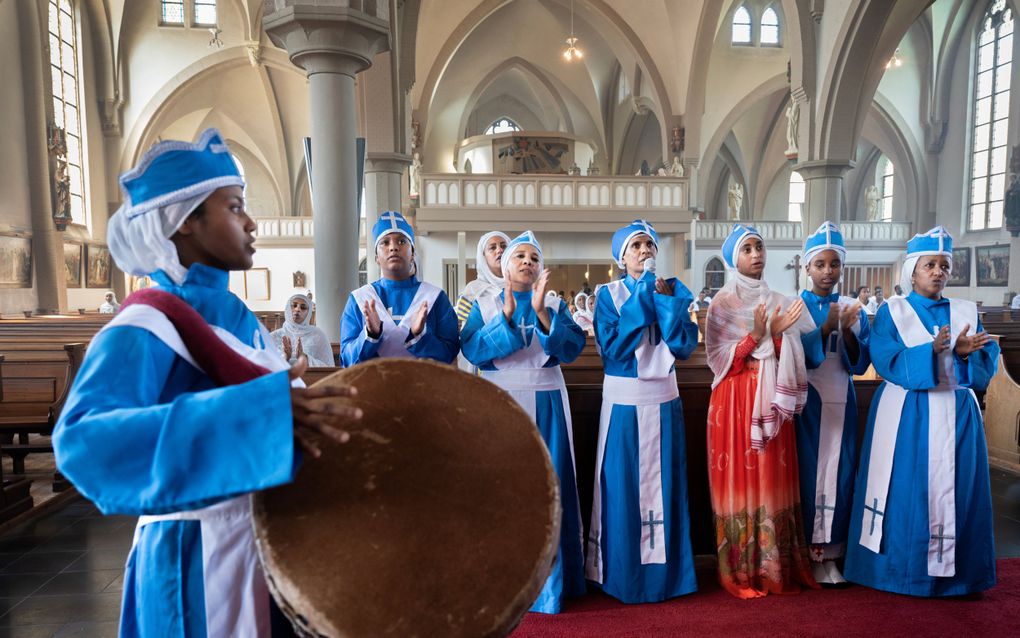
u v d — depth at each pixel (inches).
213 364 42.4
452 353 113.4
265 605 44.6
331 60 241.0
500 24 911.7
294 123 936.3
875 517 119.0
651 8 719.1
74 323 394.6
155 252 45.0
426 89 748.0
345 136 244.4
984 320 414.0
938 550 114.9
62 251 649.0
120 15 753.6
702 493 138.8
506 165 822.5
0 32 582.6
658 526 116.3
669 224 629.0
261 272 910.4
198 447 34.8
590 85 1009.5
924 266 118.7
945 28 858.8
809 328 121.3
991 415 237.1
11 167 597.6
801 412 123.0
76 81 730.2
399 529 40.1
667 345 113.3
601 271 994.1
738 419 118.1
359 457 43.0
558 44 948.0
